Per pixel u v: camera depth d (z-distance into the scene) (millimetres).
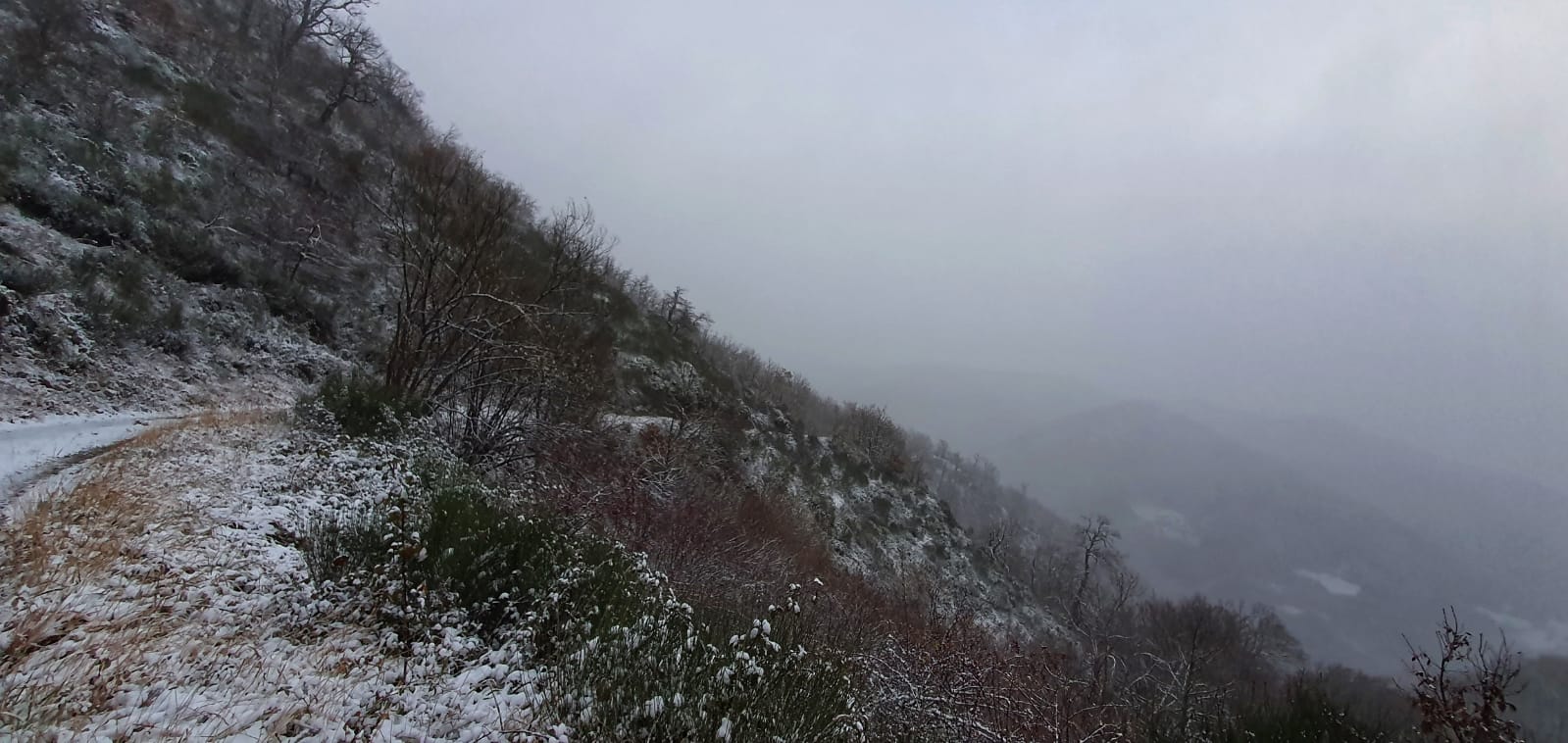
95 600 4527
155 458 8891
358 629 4984
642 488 14461
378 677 4270
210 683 3781
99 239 15961
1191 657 13719
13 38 18906
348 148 29969
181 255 17750
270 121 27078
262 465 9414
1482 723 5957
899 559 32000
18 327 12234
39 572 4789
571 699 4168
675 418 24625
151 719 3242
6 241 13461
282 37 32906
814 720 4699
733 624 6398
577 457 14391
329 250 23922
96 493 6910
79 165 17031
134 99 21516
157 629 4270
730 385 37406
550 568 6016
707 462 21875
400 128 37281
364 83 34844
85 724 3115
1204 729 7844
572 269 16625
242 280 19047
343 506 7957
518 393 13445
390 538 5672
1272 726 7309
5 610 4133
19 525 5699
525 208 29047
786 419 40219
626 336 30516
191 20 29281
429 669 4504
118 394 12984
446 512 6352
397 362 13445
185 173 20562
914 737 6164
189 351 15758
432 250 13750
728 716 4125
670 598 5984
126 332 14359
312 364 18844
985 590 36281
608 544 7234
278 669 4078
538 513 7805
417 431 12281
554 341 14953
